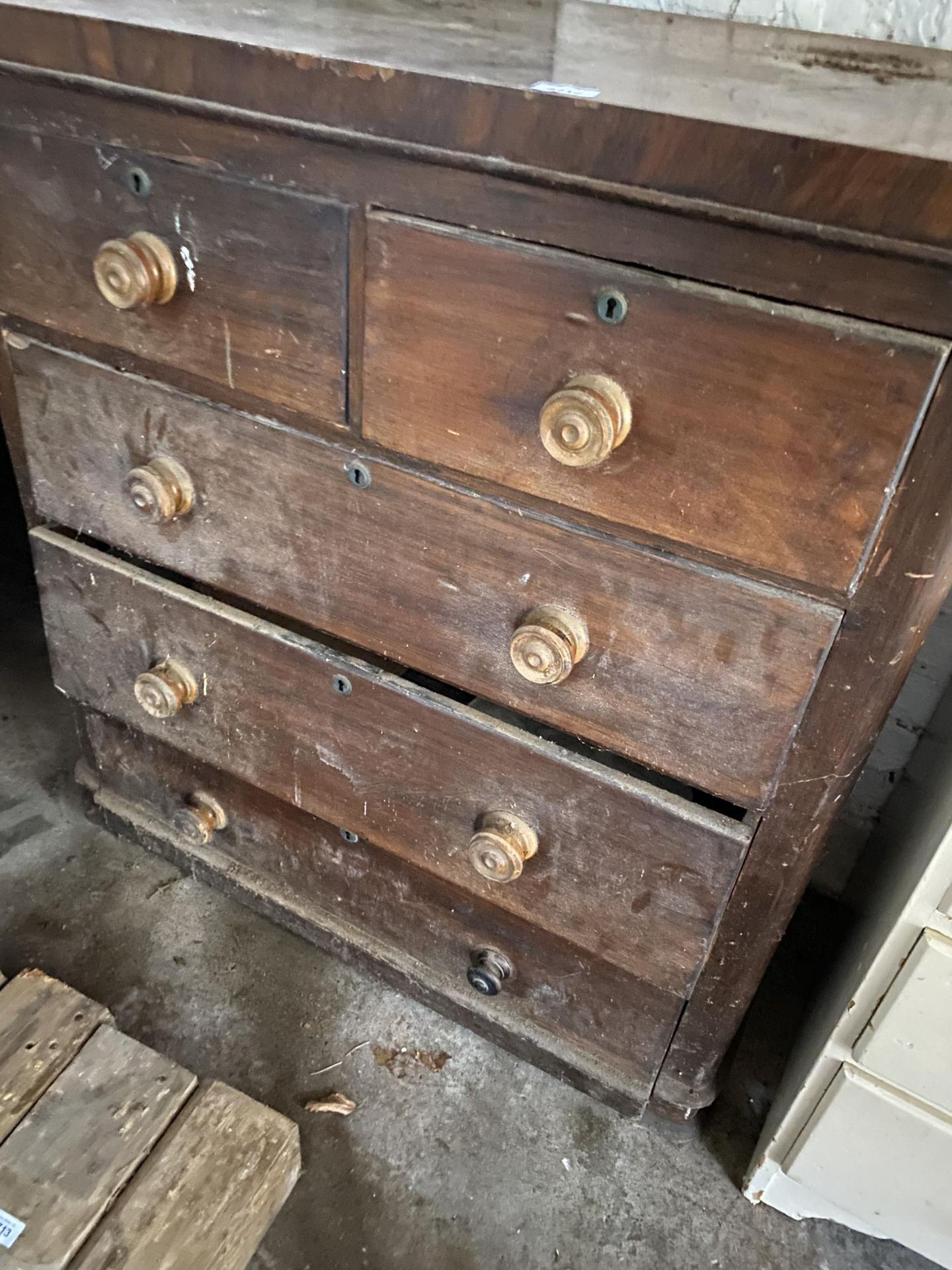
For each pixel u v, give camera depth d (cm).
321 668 87
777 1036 118
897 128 52
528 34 77
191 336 75
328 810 99
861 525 56
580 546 67
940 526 54
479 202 58
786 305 52
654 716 71
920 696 114
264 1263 94
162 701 98
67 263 78
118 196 72
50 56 67
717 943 83
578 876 84
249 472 80
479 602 74
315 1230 97
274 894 118
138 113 67
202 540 88
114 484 90
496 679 77
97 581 98
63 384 86
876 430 53
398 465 72
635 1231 99
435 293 62
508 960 101
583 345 59
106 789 128
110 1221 83
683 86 60
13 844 131
